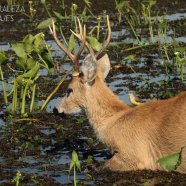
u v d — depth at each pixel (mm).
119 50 21188
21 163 13469
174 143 12500
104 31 23828
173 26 24094
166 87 17469
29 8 26969
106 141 13258
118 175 12742
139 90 17312
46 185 12344
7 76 18844
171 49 20766
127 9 25047
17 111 16516
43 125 15523
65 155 13914
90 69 13375
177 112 12609
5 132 15156
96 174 12844
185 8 27188
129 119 13016
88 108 13531
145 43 21344
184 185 12156
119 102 13484
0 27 24766
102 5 27406
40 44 16578
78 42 21547
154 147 12719
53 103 16891
